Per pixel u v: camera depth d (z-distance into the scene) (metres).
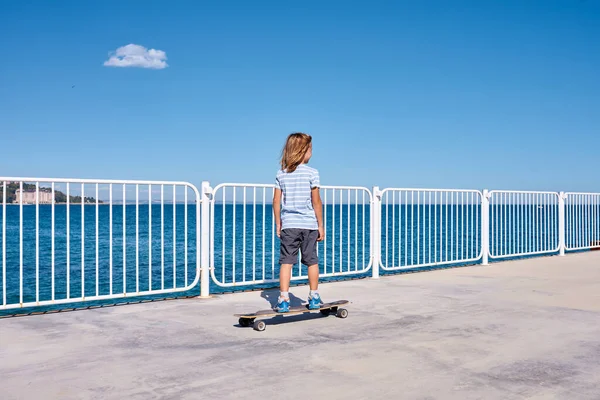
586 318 5.65
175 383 3.61
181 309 6.22
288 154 5.56
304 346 4.55
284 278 5.41
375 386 3.55
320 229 5.60
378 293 7.30
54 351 4.41
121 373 3.83
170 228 40.94
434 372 3.84
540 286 7.92
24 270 19.31
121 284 16.02
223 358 4.20
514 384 3.60
